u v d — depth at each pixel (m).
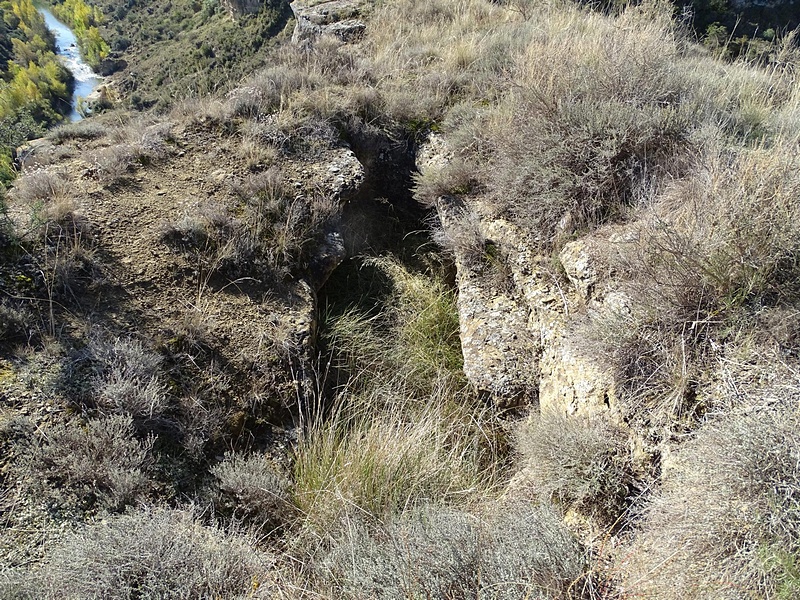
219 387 3.22
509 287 3.92
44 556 2.34
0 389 2.81
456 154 4.84
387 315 4.25
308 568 2.60
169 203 4.16
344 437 3.25
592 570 2.21
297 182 4.61
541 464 2.66
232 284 3.80
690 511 1.91
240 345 3.46
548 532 2.30
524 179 3.93
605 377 2.78
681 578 1.87
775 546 1.69
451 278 4.69
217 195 4.31
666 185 3.36
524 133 4.04
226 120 5.10
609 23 6.10
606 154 3.48
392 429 3.22
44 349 3.04
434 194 4.68
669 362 2.49
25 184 3.96
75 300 3.31
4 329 3.04
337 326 4.04
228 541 2.53
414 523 2.51
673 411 2.39
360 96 5.53
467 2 8.63
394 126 5.56
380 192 5.49
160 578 2.21
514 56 5.79
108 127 5.44
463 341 3.82
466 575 2.18
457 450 3.29
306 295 3.96
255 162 4.66
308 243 4.29
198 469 2.93
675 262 2.60
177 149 4.77
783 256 2.39
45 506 2.49
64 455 2.63
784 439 1.84
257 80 5.78
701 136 3.48
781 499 1.76
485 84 5.71
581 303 3.20
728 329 2.39
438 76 5.93
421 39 7.46
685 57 5.74
